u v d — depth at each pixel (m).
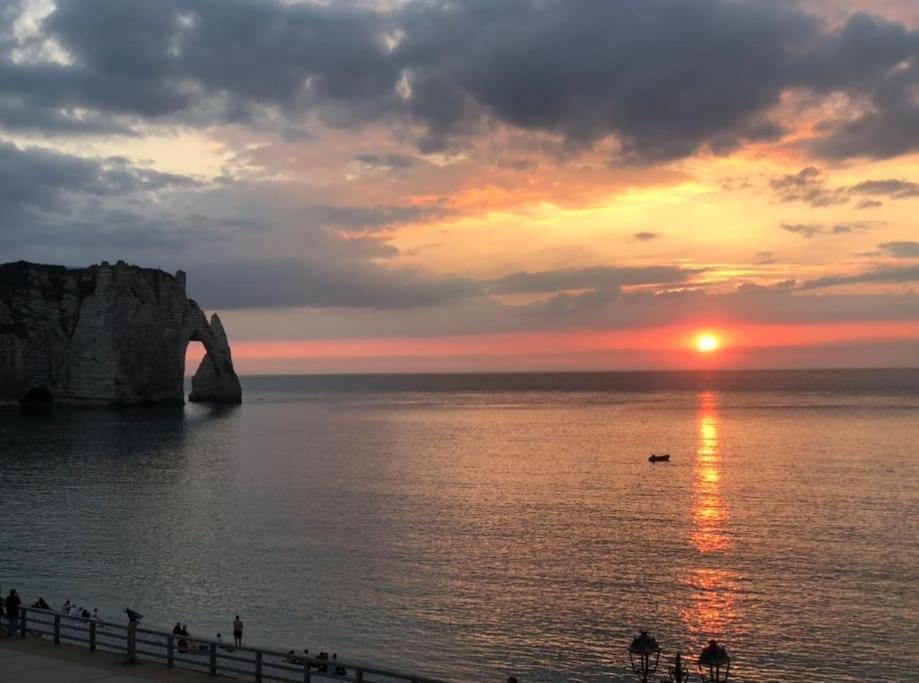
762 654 36.72
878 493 76.69
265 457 109.06
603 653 37.03
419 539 58.25
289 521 64.94
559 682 34.00
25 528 62.28
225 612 42.78
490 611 42.44
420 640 38.72
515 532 60.50
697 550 54.53
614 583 47.12
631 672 34.88
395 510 69.69
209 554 54.12
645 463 102.31
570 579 47.94
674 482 85.62
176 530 61.59
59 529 61.97
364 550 55.00
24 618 27.77
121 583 47.84
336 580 48.03
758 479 87.06
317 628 40.34
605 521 64.56
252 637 39.22
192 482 85.94
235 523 64.12
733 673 34.72
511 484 84.75
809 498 74.44
